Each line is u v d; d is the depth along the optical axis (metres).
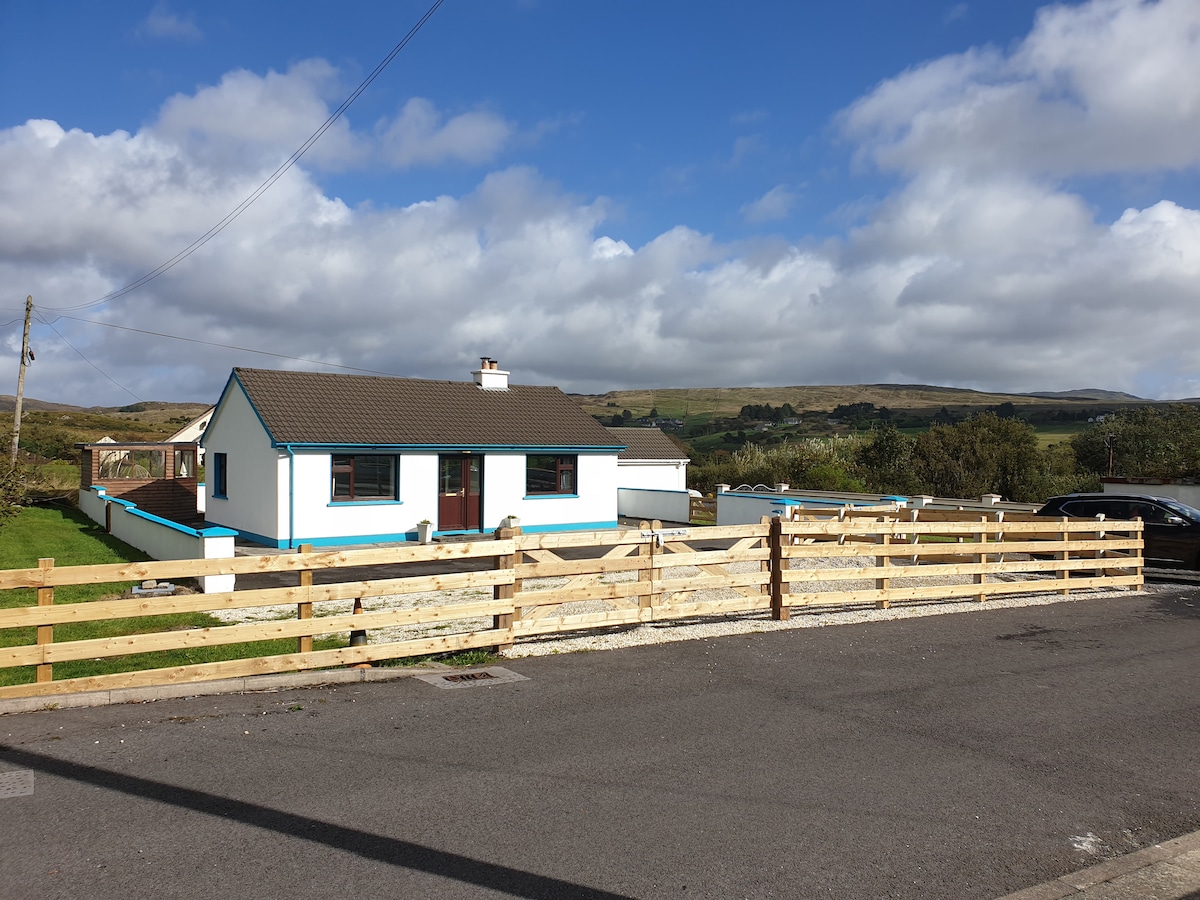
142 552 19.45
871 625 11.27
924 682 8.34
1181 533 17.14
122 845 4.50
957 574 16.92
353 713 6.93
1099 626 11.44
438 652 8.77
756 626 10.96
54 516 28.53
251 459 23.86
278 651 9.59
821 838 4.84
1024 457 42.16
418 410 26.23
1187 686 8.34
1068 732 6.87
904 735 6.70
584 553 21.80
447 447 24.64
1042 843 4.89
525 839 4.70
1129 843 4.94
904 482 39.56
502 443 25.73
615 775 5.69
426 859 4.43
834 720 7.04
